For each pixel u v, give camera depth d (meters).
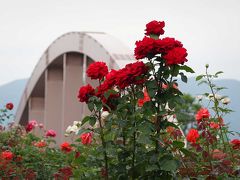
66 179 8.52
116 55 23.94
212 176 6.62
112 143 6.50
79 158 6.87
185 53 5.92
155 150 6.27
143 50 6.02
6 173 9.95
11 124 13.17
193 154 6.32
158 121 6.22
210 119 8.04
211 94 7.99
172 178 6.31
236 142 7.80
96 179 7.20
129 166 6.52
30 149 11.36
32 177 9.81
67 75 29.91
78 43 27.62
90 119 6.46
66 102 30.00
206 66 7.99
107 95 6.32
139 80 6.17
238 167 6.90
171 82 6.12
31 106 35.91
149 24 6.17
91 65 6.42
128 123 6.34
